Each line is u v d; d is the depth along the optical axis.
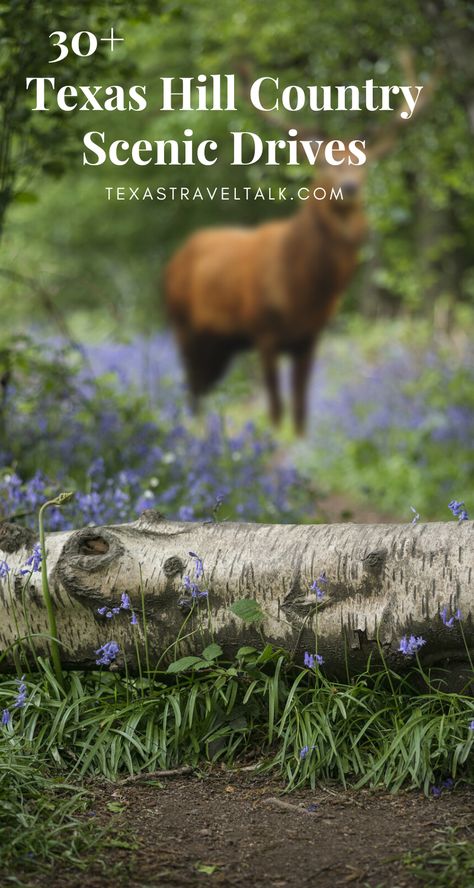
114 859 4.25
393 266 26.97
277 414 20.81
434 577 5.04
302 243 20.08
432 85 14.25
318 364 23.83
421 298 25.06
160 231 34.41
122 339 12.50
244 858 4.30
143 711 5.29
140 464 9.71
